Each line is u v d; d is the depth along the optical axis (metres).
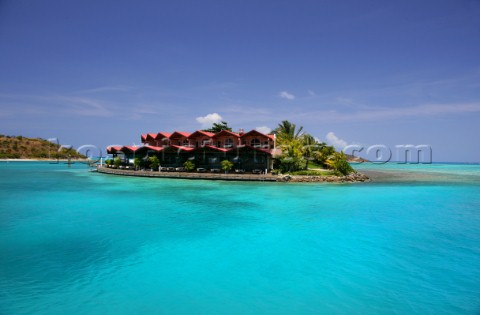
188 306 8.16
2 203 23.00
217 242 13.70
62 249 12.56
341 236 14.77
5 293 8.75
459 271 10.67
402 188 36.34
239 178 40.41
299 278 10.02
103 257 11.73
